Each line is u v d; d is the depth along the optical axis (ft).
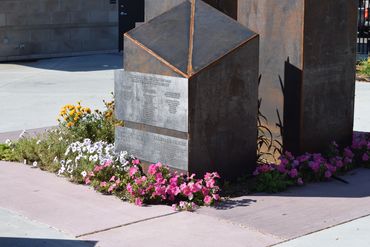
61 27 80.84
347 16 33.27
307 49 31.58
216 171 28.86
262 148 33.17
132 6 86.22
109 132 34.94
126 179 28.63
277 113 32.53
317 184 30.27
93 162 30.09
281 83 32.27
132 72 30.12
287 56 31.99
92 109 48.67
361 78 63.16
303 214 26.00
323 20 32.12
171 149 28.48
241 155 29.68
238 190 28.86
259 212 26.17
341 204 27.35
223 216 25.67
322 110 32.76
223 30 29.86
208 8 31.09
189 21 30.66
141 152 29.89
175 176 27.73
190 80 27.58
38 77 66.03
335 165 31.83
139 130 30.01
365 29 82.64
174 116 28.30
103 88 59.11
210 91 28.22
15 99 53.47
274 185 28.84
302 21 31.30
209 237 23.44
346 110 34.04
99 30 84.23
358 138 35.47
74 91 57.41
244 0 33.50
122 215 25.77
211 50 28.76
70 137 34.53
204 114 28.12
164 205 27.07
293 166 30.45
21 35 77.87
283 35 32.04
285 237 23.48
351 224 25.00
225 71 28.58
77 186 29.73
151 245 22.71
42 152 33.35
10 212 26.16
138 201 26.84
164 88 28.63
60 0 80.33
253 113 29.86
